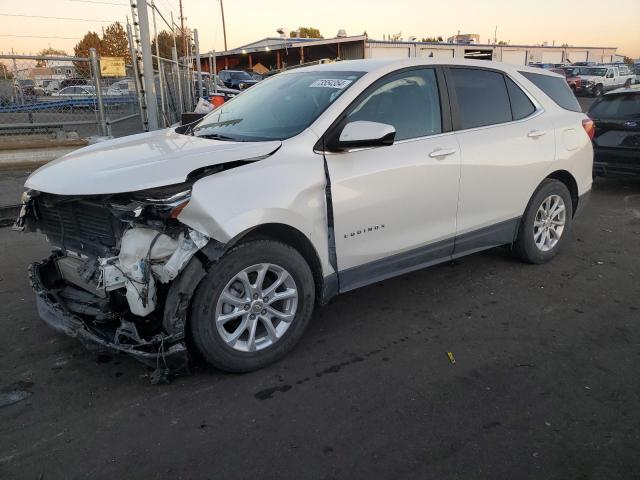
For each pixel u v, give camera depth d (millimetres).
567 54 51594
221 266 3035
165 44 20000
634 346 3627
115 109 12125
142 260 2871
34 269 3564
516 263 5176
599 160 8273
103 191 2873
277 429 2785
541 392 3102
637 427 2801
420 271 4980
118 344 2998
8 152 9367
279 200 3152
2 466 2521
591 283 4707
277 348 3369
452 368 3359
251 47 43281
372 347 3617
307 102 3750
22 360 3453
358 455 2596
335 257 3543
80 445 2668
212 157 3139
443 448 2643
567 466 2525
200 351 3105
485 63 4594
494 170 4367
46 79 10422
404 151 3787
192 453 2613
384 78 3850
